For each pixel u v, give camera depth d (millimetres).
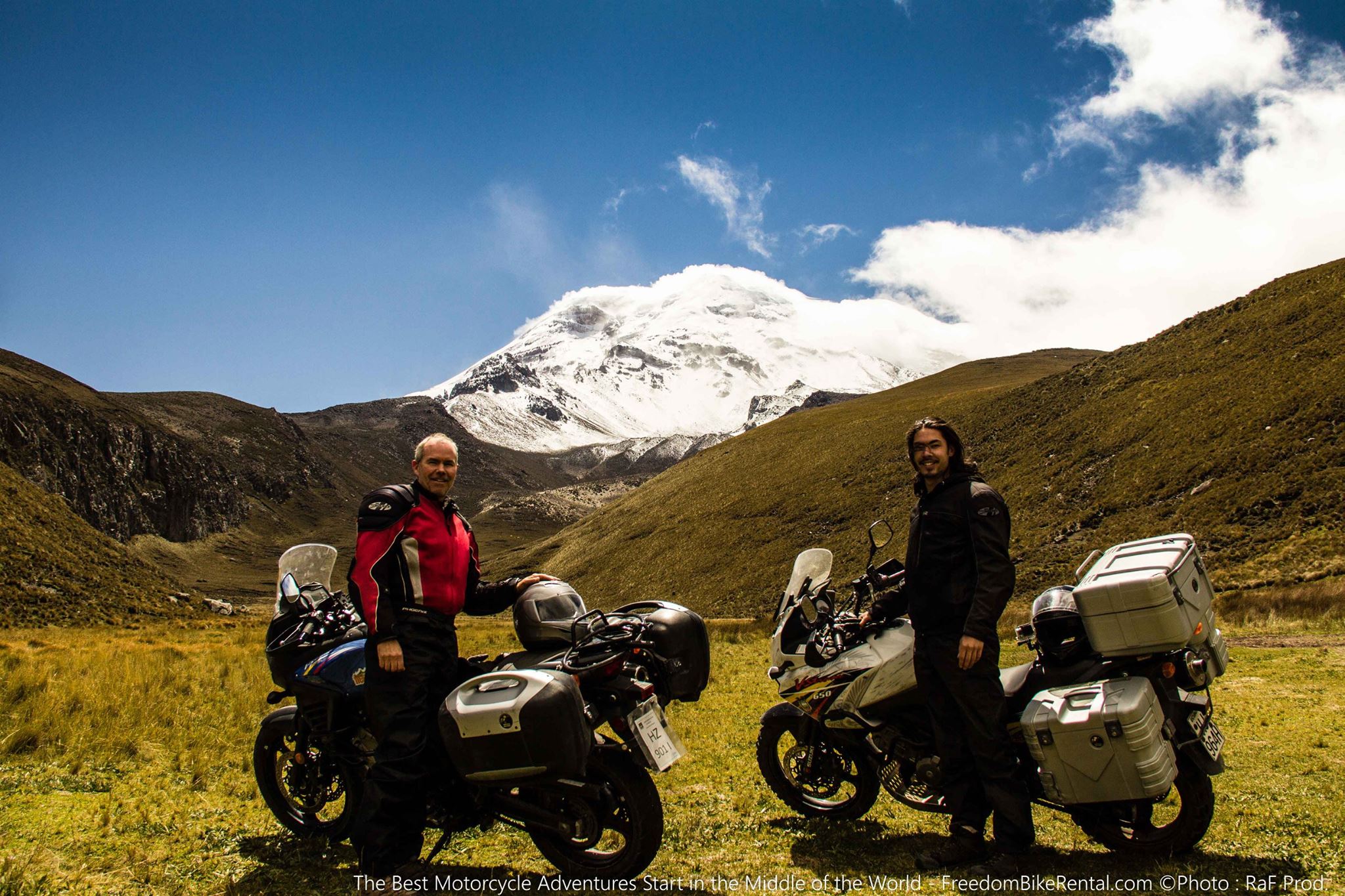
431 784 5152
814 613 6305
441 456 5406
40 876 4930
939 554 5297
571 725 4742
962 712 5211
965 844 5316
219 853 5617
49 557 60562
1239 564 47969
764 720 6551
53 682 9570
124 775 7156
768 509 111250
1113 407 85438
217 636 28594
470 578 5645
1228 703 9477
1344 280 78250
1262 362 73562
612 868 5039
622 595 105812
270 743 6148
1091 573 5352
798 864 5477
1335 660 12117
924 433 5402
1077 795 5023
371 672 5133
